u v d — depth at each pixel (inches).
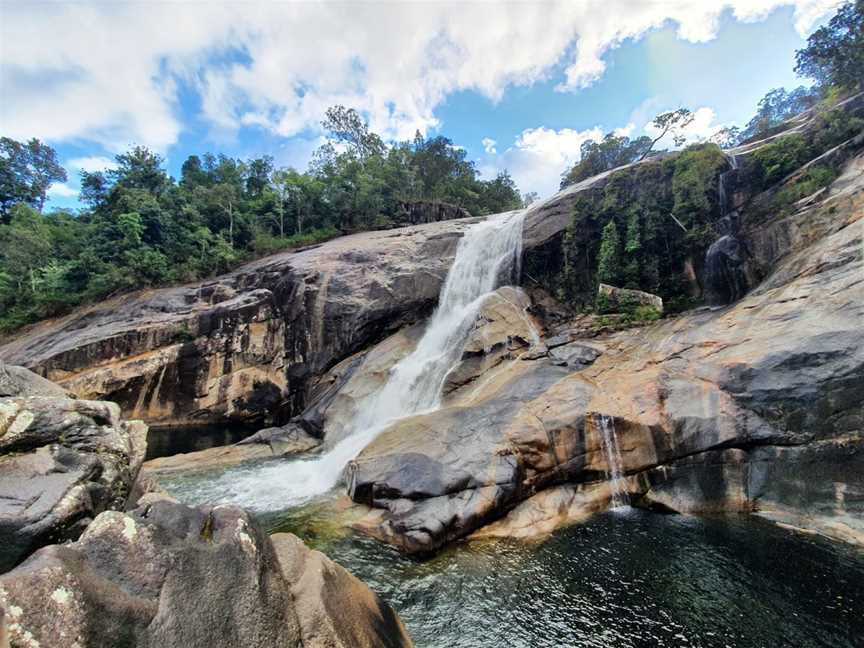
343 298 851.4
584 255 735.1
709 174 623.8
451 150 2005.4
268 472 511.5
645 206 678.5
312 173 1923.0
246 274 1036.5
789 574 262.4
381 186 1654.8
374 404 640.4
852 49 594.6
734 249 561.9
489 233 890.1
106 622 97.9
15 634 84.8
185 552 124.9
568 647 217.5
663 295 635.5
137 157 1742.1
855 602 236.1
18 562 118.0
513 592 260.2
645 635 223.0
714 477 352.5
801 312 391.9
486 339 619.5
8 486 131.7
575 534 323.0
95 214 1567.4
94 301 1160.8
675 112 880.9
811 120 640.4
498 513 340.8
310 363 855.7
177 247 1309.1
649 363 457.4
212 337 893.8
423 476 358.9
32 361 822.5
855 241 404.5
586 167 1466.5
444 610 246.1
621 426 386.3
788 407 344.2
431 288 860.6
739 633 221.0
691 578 265.6
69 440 159.2
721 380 386.9
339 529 341.4
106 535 116.0
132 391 855.7
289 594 145.2
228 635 115.6
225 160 2251.5
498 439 390.3
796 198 525.7
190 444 740.0
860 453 309.6
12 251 1309.1
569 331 622.2
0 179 1900.8
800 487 324.2
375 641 159.9
